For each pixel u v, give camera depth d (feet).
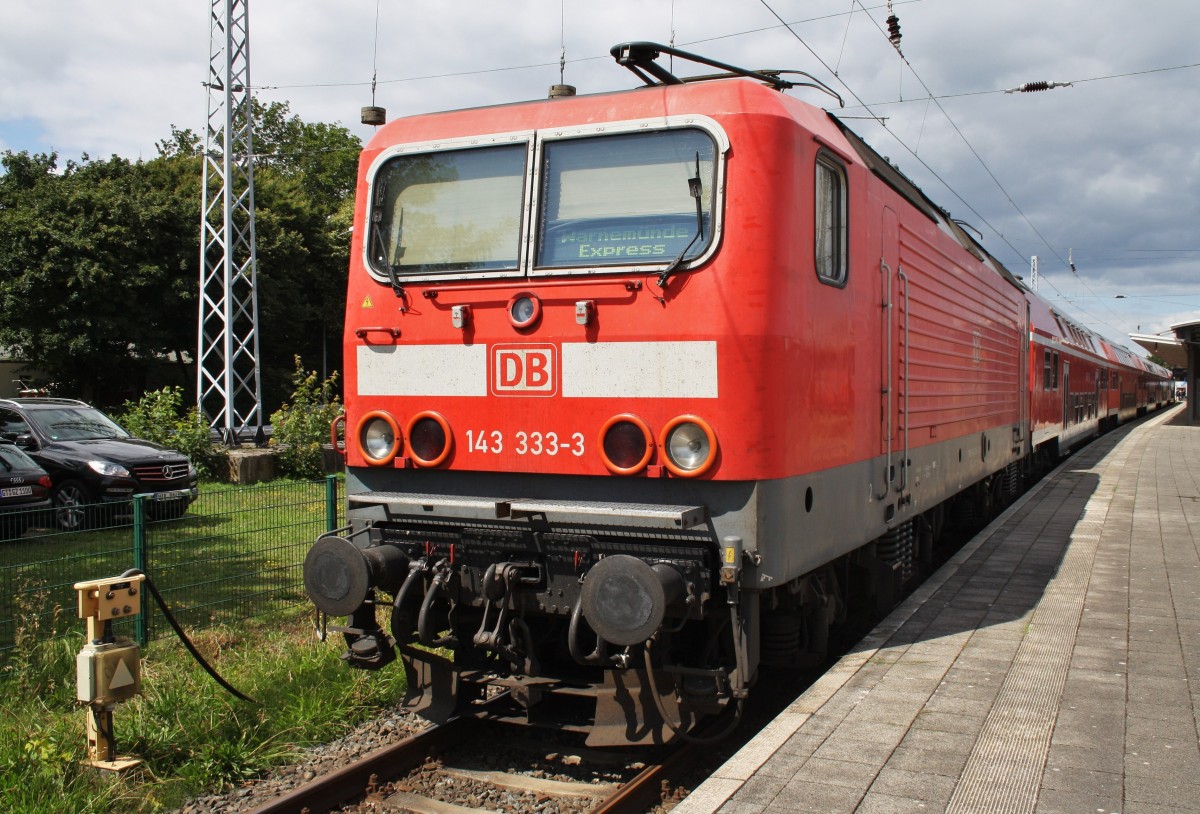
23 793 15.60
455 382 17.81
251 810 14.96
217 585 29.94
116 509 42.88
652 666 16.24
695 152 16.51
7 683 20.53
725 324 15.87
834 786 13.58
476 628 18.58
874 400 21.04
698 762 17.39
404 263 18.61
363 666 18.35
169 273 112.06
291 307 128.77
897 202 23.31
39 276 104.37
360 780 16.35
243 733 18.07
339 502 35.19
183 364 123.65
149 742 17.72
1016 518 39.78
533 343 17.15
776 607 19.12
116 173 122.31
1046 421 56.59
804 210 16.99
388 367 18.44
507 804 15.85
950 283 29.32
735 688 15.92
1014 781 13.73
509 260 17.62
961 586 26.78
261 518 39.40
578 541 16.51
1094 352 87.92
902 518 23.47
